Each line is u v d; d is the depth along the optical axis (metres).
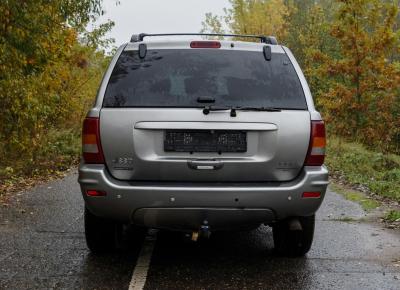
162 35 5.41
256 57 4.94
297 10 40.66
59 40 12.48
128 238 6.26
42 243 5.98
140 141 4.54
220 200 4.47
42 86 12.83
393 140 21.22
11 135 11.27
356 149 17.33
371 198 9.45
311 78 26.17
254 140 4.59
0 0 9.00
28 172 12.16
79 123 19.55
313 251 5.79
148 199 4.46
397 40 19.78
